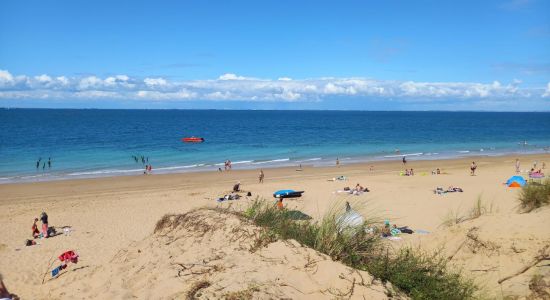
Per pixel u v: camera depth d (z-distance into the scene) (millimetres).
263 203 7285
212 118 196250
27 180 33969
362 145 69688
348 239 5738
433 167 41031
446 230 9320
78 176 36281
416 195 24406
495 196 22656
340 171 38531
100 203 23859
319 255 5242
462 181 30297
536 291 6320
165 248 6289
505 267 7254
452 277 5699
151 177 35500
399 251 6246
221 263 5203
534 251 7191
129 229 17438
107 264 7031
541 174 30656
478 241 8148
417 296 5004
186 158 51094
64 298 6039
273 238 5637
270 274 4762
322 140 80875
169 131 105000
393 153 56562
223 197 24391
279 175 36375
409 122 168500
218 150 61125
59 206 23094
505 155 53094
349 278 4848
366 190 26344
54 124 122938
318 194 25797
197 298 4457
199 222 6633
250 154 55812
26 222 19203
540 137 88500
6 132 90750
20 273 10445
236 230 6000
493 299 6109
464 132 107000
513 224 8180
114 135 89438
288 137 89000
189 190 28578
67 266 10203
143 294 5066
